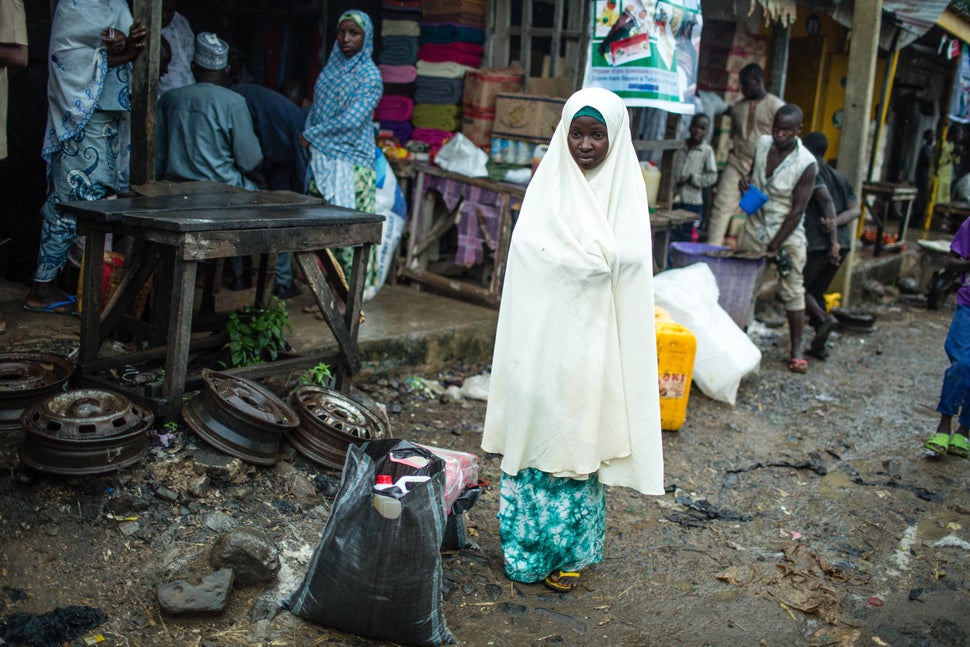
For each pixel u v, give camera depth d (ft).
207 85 17.07
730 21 28.35
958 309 16.43
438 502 9.36
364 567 9.18
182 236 10.99
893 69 33.35
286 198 14.33
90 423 10.25
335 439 12.35
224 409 11.36
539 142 19.26
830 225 21.85
